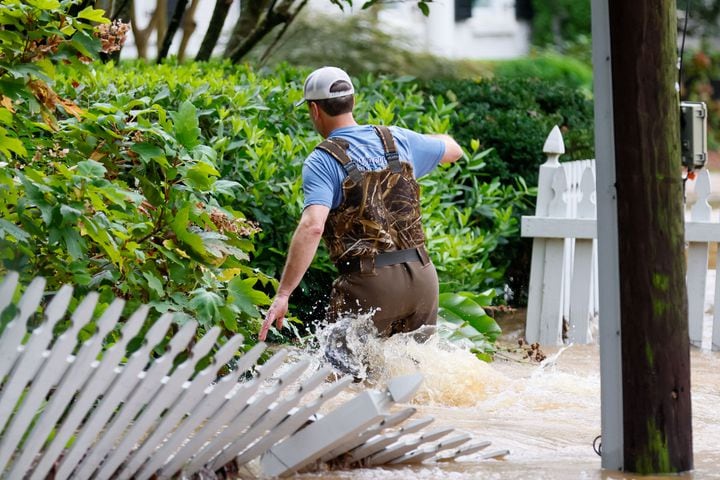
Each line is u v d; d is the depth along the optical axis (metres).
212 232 13.21
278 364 9.24
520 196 22.12
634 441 10.41
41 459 8.57
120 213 12.32
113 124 13.21
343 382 9.45
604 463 10.55
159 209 13.02
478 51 72.44
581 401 14.02
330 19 42.66
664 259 10.31
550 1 72.69
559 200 19.86
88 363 8.42
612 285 10.48
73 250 11.21
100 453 8.76
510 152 22.98
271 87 20.48
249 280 13.46
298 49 41.31
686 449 10.50
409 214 14.13
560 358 18.20
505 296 22.69
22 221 11.31
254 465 10.02
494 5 72.81
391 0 39.16
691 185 46.56
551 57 69.44
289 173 18.34
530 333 19.88
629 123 10.26
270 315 13.58
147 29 30.31
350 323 14.14
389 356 14.17
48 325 8.24
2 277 11.22
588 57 71.19
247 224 14.66
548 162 20.02
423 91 25.50
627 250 10.34
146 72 20.55
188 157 12.96
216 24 27.41
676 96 10.33
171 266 12.90
